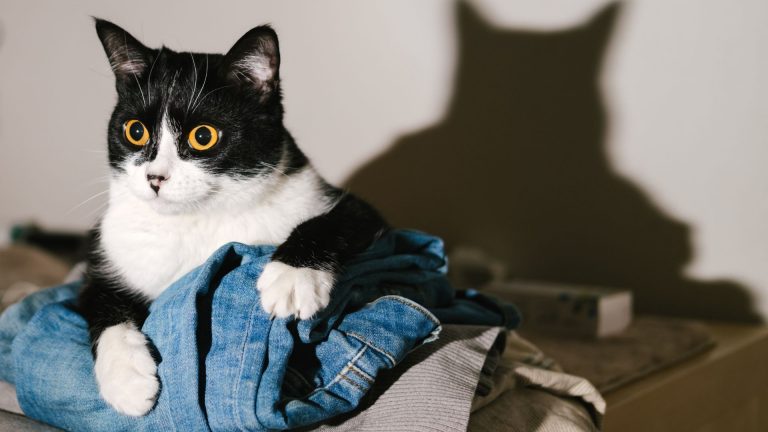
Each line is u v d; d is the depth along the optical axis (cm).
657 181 176
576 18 179
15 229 253
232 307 80
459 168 200
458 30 194
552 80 184
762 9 160
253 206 104
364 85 209
